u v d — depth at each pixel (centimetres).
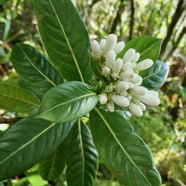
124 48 25
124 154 23
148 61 23
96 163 27
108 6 71
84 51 25
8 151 22
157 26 65
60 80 27
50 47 24
